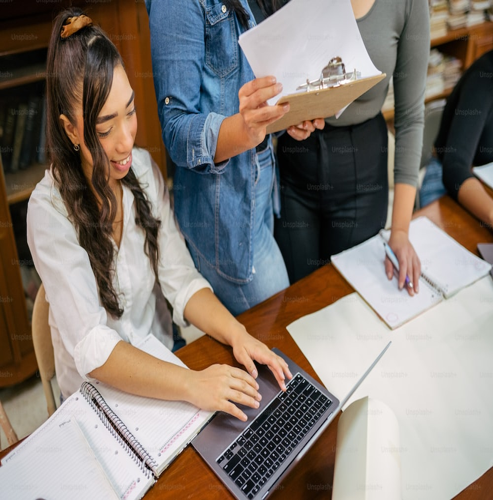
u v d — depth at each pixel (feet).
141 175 4.09
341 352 3.76
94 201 3.61
